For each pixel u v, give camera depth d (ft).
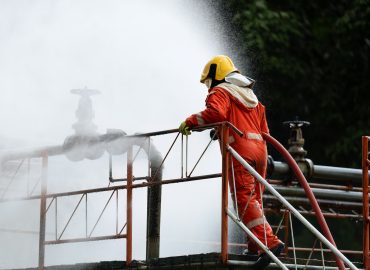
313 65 82.99
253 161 36.68
